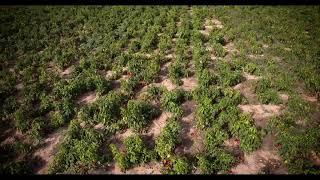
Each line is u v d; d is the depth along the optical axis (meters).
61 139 13.88
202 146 13.31
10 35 25.30
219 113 15.05
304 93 16.95
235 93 16.34
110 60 20.39
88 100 16.64
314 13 32.16
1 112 15.26
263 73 18.88
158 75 18.81
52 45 23.05
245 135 13.27
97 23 27.70
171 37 24.30
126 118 14.23
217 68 19.33
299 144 12.88
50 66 20.52
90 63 20.14
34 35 24.77
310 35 25.30
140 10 31.44
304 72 18.55
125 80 17.75
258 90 16.94
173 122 14.08
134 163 12.38
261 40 24.16
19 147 13.14
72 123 14.23
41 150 13.37
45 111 15.48
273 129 14.02
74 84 16.92
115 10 31.69
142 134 14.06
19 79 18.86
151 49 22.36
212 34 24.61
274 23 28.22
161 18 28.19
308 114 14.96
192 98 16.41
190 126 14.52
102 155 12.84
